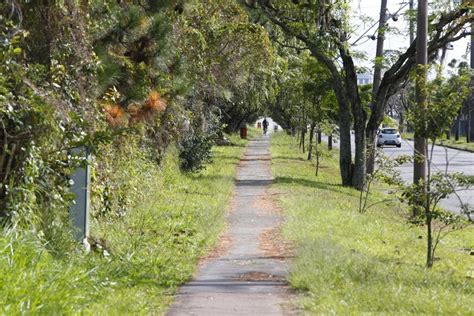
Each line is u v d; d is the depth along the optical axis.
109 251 13.08
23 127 11.17
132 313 9.17
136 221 17.23
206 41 29.27
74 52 13.72
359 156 31.75
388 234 19.59
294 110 53.00
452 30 29.22
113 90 16.05
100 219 15.75
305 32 30.81
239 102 41.88
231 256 15.04
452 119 16.11
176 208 20.72
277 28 36.47
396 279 12.00
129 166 19.45
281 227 19.09
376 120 31.34
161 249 14.44
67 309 8.15
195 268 13.45
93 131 13.55
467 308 10.11
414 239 19.44
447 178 15.12
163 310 9.78
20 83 11.20
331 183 33.53
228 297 10.80
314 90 38.81
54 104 11.83
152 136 25.00
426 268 14.44
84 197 12.73
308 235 16.95
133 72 17.08
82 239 12.64
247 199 26.41
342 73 33.34
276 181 32.38
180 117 25.80
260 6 30.45
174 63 20.61
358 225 20.17
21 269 8.62
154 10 18.11
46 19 13.12
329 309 9.64
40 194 11.92
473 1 27.88
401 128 20.34
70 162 12.06
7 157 11.31
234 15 31.48
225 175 34.03
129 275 11.66
